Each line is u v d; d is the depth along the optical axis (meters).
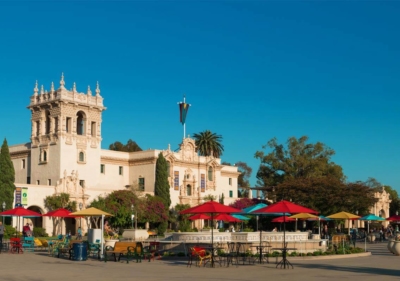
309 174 118.25
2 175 77.25
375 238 83.44
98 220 85.81
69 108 93.56
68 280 26.59
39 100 96.31
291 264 35.19
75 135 94.31
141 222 91.19
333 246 50.91
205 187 114.88
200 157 115.75
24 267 33.81
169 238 51.69
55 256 43.66
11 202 77.12
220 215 57.75
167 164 104.12
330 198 92.50
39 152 95.44
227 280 26.66
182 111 113.00
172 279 26.98
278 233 48.38
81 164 94.88
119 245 39.09
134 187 92.81
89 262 38.19
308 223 102.50
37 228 79.06
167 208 97.06
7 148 78.44
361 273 30.64
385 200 143.38
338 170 121.44
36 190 81.81
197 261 37.25
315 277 28.28
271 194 101.06
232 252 40.06
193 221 105.69
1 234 49.16
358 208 94.75
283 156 122.56
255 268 33.72
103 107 99.06
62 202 82.88
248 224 100.81
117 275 29.03
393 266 35.62
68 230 86.50
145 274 29.61
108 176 104.06
